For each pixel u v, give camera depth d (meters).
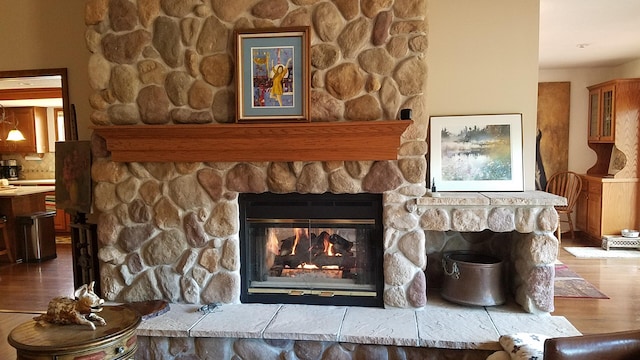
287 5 3.03
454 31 3.42
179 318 3.01
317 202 3.17
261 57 3.04
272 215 3.22
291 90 3.03
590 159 6.87
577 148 6.90
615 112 6.02
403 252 3.07
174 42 3.12
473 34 3.41
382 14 2.94
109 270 3.36
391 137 2.94
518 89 3.39
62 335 2.10
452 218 3.03
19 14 3.88
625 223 6.10
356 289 3.18
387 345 2.71
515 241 3.31
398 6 2.92
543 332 2.74
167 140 3.14
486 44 3.40
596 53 5.86
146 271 3.32
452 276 3.19
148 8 3.13
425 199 2.98
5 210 5.91
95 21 3.19
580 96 6.88
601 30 4.74
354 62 2.99
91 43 3.21
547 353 1.85
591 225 6.46
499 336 2.68
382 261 3.13
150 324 2.91
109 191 3.32
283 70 3.03
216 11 3.08
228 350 2.86
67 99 3.86
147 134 3.12
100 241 3.34
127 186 3.28
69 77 3.86
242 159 3.10
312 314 3.04
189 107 3.17
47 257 6.10
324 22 2.98
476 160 3.39
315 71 3.02
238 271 3.26
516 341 2.48
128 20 3.15
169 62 3.15
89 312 2.23
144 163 3.26
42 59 3.88
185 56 3.13
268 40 3.03
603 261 5.45
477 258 3.35
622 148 6.04
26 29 3.88
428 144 3.43
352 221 3.15
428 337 2.66
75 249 3.79
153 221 3.28
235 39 3.04
